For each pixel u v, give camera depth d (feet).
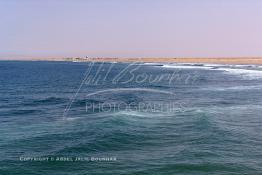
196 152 52.24
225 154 51.49
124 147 56.13
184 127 69.97
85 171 45.44
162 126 71.05
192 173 44.19
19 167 46.98
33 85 210.38
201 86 183.52
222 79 228.84
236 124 74.02
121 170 45.47
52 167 47.01
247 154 51.70
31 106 111.65
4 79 263.49
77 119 82.48
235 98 124.57
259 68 380.78
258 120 78.95
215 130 66.49
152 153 52.49
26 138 63.10
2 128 73.10
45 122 79.87
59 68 520.83
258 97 127.03
